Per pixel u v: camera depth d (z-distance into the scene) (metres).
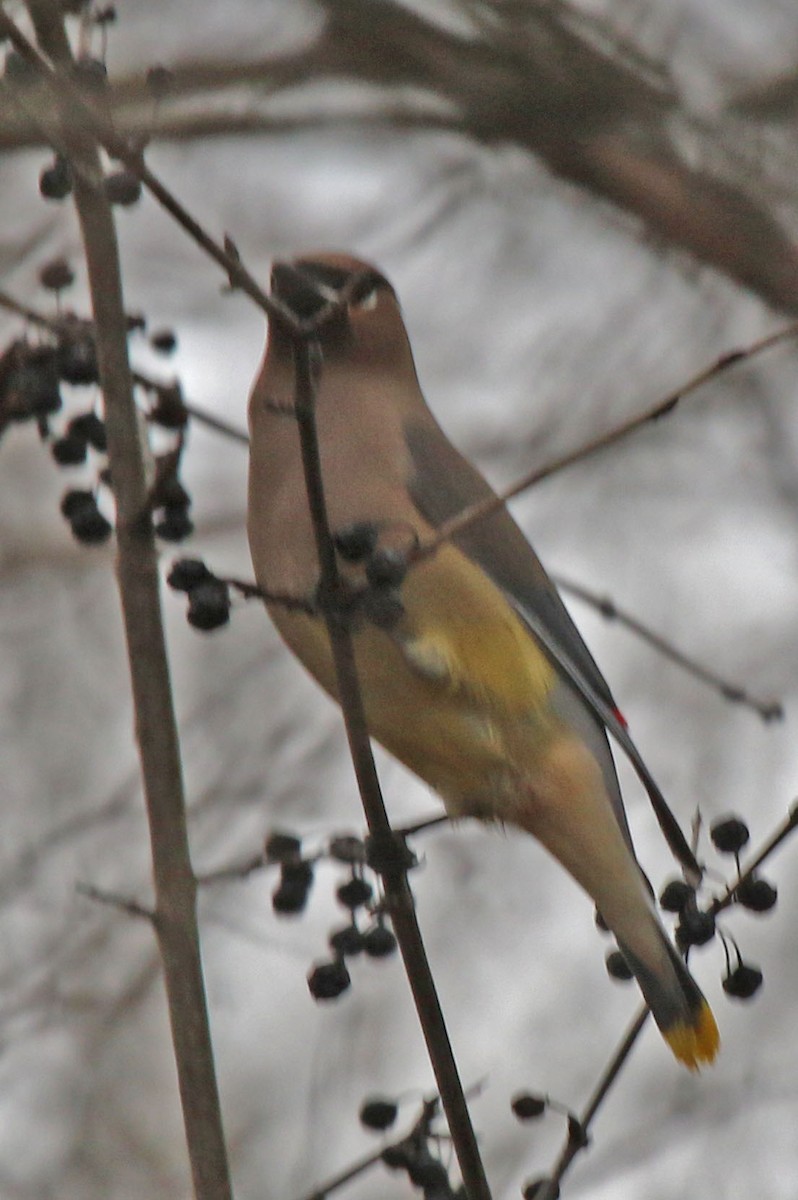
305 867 7.45
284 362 9.46
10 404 7.83
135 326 7.89
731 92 11.98
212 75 11.13
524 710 8.84
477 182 13.27
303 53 11.12
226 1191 6.76
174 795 7.22
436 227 13.28
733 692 9.48
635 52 11.17
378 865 7.19
